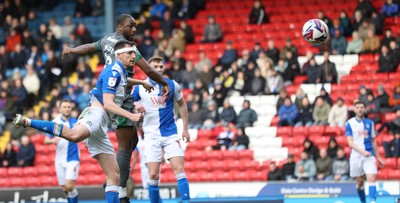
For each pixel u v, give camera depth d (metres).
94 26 67.62
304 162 47.75
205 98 53.91
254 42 61.31
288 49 55.91
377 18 56.84
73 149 37.91
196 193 49.06
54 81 60.56
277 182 47.34
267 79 54.91
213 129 52.88
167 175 50.69
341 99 50.88
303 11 62.94
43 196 49.09
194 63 60.44
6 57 62.94
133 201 45.59
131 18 26.03
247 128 52.72
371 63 55.88
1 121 58.00
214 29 61.50
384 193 46.34
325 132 50.78
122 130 26.61
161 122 29.55
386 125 49.44
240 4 65.56
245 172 50.62
